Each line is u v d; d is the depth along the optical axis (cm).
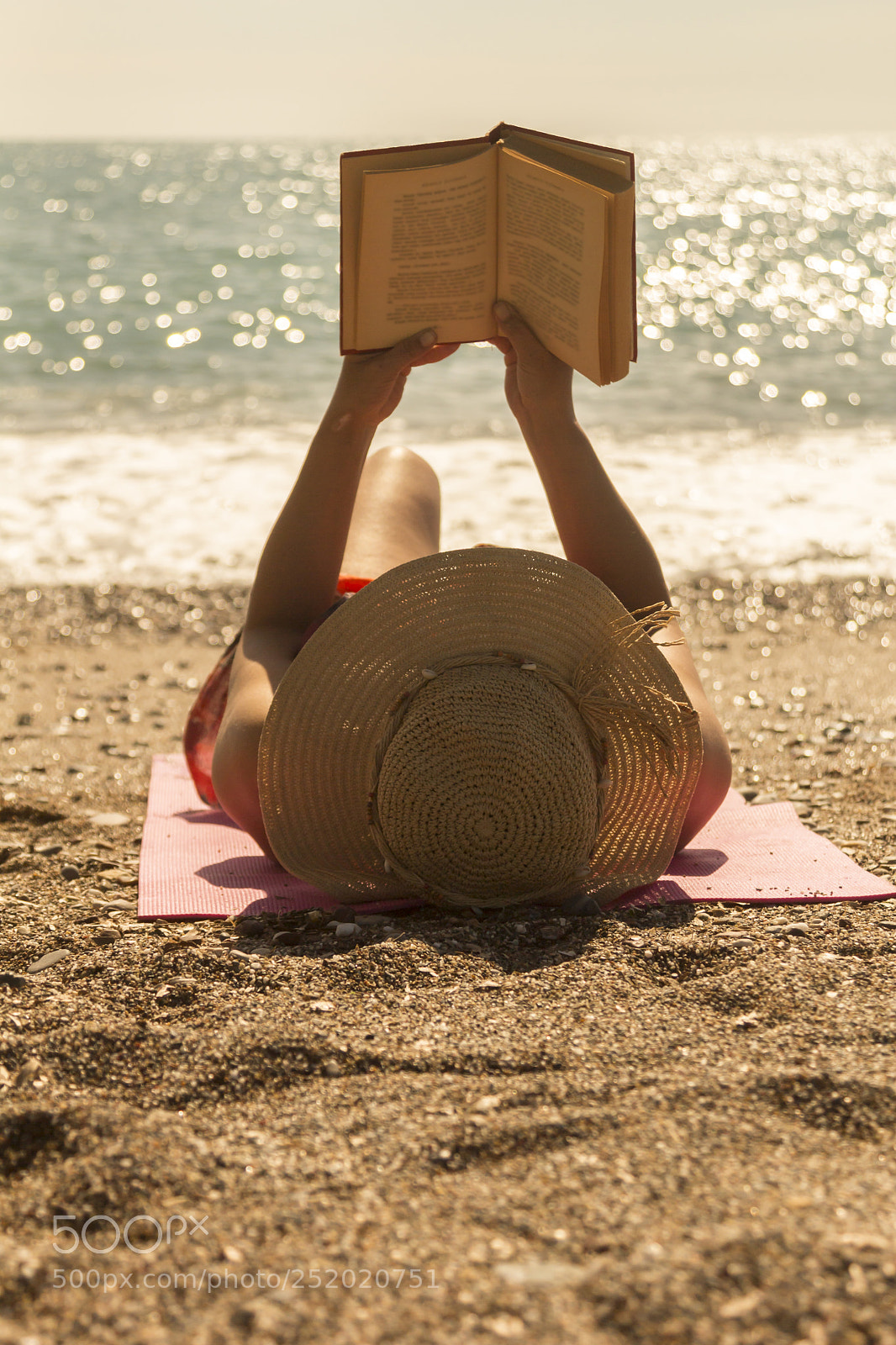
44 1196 153
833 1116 170
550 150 280
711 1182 153
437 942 242
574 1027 201
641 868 279
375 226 283
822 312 2169
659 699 264
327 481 306
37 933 258
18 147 19838
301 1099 180
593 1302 130
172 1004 216
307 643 257
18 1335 128
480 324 296
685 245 3672
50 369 1401
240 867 304
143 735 445
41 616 585
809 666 530
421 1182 156
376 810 257
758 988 215
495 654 255
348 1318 129
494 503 777
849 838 325
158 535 716
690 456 964
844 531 741
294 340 1655
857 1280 131
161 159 12462
